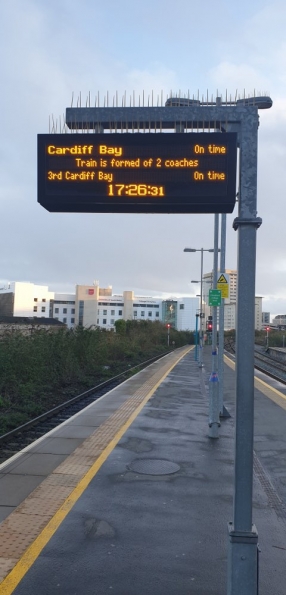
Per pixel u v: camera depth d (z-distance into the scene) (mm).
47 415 13992
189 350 63000
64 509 5934
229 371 28438
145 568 4617
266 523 5844
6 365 16797
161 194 4117
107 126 4234
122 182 4152
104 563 4684
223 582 4406
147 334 66625
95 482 7000
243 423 3598
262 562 4848
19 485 6781
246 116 3961
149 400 15156
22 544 4984
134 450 8891
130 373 26875
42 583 4316
